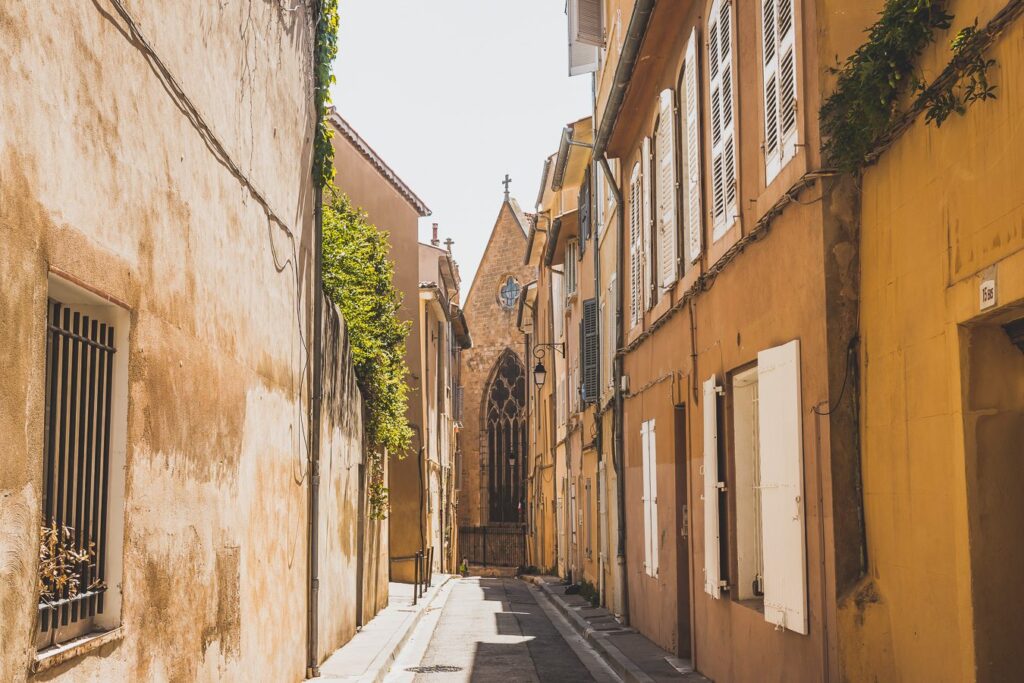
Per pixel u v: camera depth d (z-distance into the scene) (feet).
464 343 162.71
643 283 50.14
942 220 19.03
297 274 36.27
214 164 24.56
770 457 27.40
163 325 20.74
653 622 47.88
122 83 18.34
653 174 47.60
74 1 16.24
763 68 28.55
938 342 19.22
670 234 42.96
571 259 93.45
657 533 46.26
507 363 189.47
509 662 45.11
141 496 19.51
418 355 98.99
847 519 23.26
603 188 68.39
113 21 17.88
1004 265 16.52
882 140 21.74
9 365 14.21
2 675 13.99
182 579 22.06
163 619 20.79
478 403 191.31
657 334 46.57
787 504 25.95
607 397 66.44
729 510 33.17
